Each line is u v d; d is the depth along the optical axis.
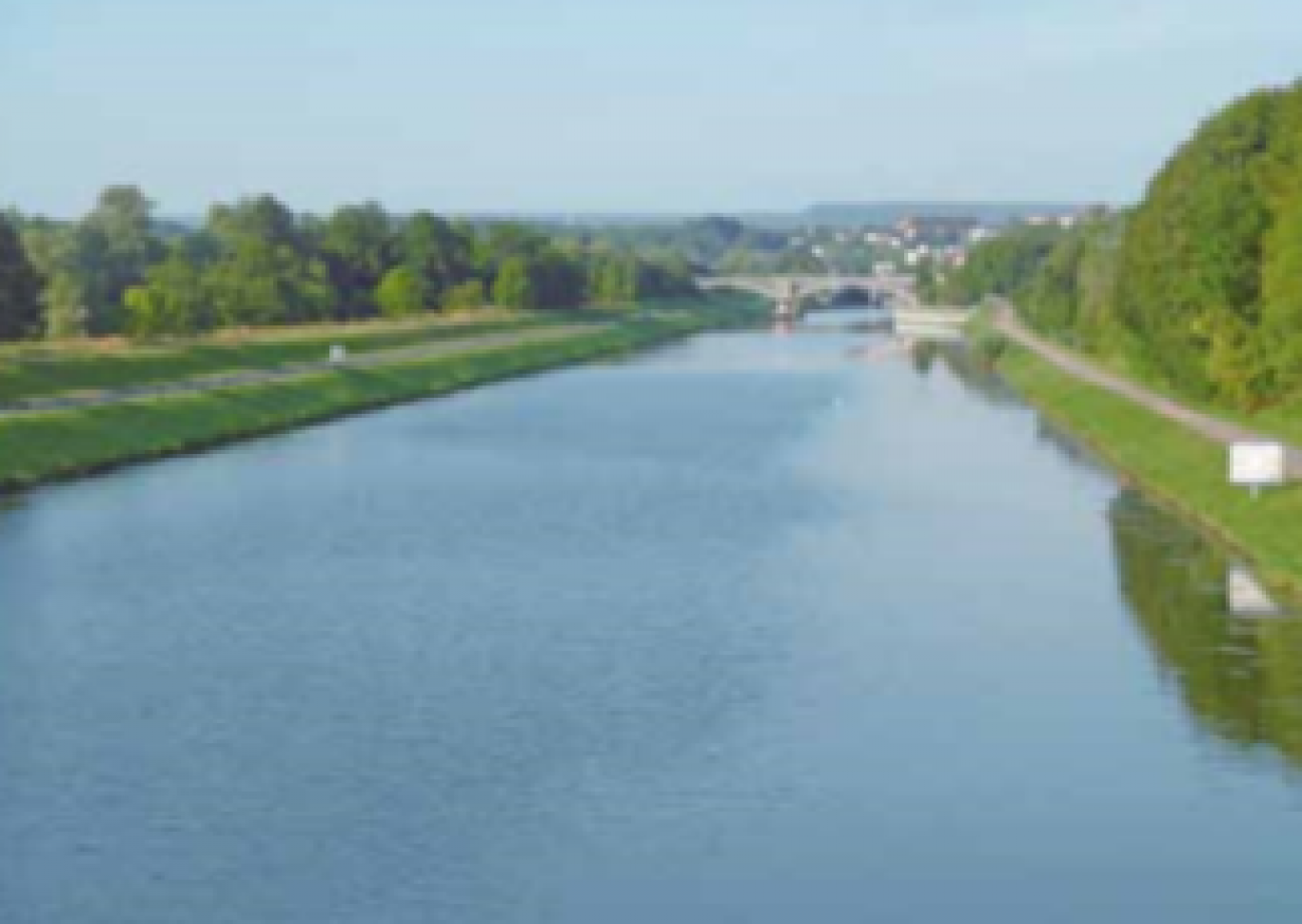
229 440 141.75
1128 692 64.88
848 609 78.62
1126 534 95.06
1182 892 47.47
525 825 52.38
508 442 140.88
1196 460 109.88
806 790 55.16
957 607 78.62
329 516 103.81
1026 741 59.47
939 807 53.59
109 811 53.62
